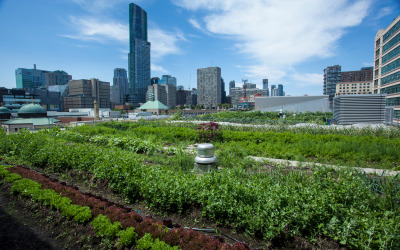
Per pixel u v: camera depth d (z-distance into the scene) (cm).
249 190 455
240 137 1286
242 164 802
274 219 396
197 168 761
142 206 545
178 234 390
